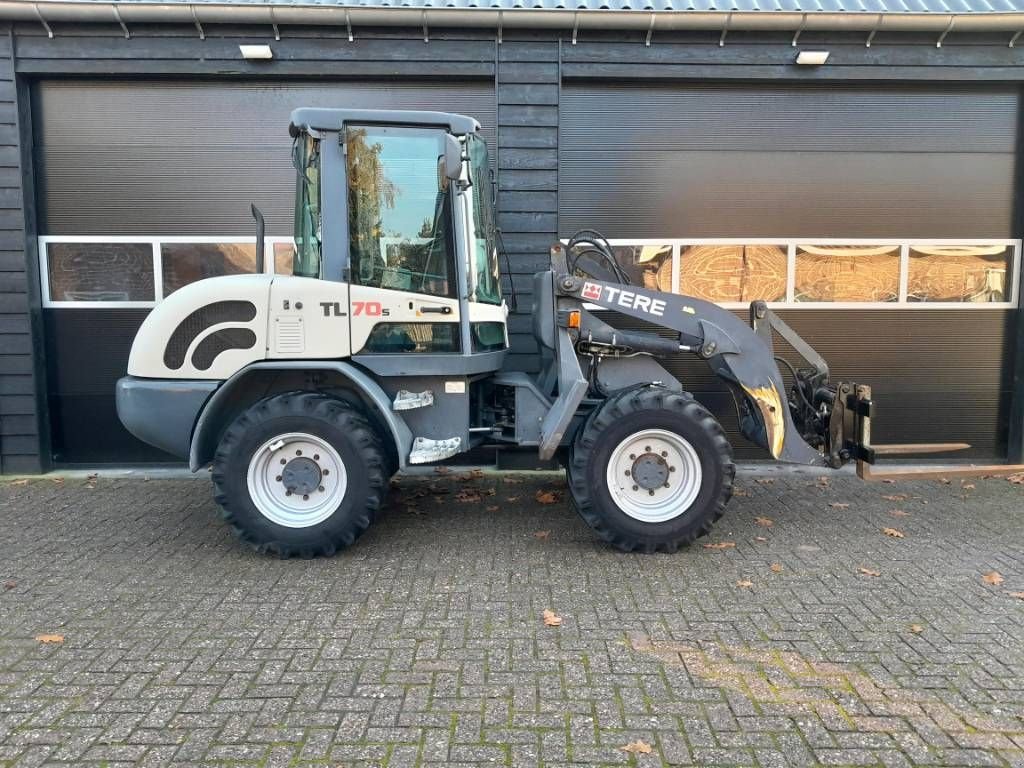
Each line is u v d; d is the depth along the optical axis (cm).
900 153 631
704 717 264
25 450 617
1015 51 606
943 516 506
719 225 632
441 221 427
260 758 239
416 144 425
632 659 305
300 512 420
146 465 639
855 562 417
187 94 608
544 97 605
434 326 432
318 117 412
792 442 460
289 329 418
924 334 647
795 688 283
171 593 371
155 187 616
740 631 331
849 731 255
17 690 279
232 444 409
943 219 638
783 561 418
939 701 274
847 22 585
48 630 330
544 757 241
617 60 602
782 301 641
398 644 318
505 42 598
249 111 612
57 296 621
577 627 335
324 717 262
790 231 635
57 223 615
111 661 302
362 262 425
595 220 628
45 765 235
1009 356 651
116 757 239
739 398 495
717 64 604
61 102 605
